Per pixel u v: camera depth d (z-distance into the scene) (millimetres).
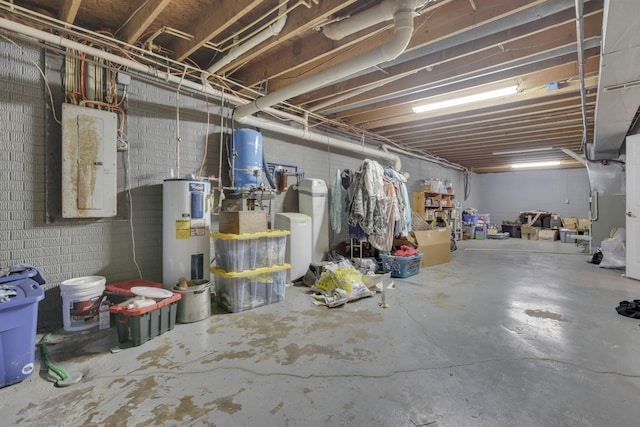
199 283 3008
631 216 4434
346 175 5340
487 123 5516
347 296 3354
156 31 2877
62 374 1889
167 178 3369
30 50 2615
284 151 4793
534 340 2391
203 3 2633
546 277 4570
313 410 1578
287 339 2406
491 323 2742
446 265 5547
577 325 2688
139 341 2295
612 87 3102
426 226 6133
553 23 2535
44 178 2695
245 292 3102
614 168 6441
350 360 2080
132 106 3180
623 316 2906
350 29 2467
